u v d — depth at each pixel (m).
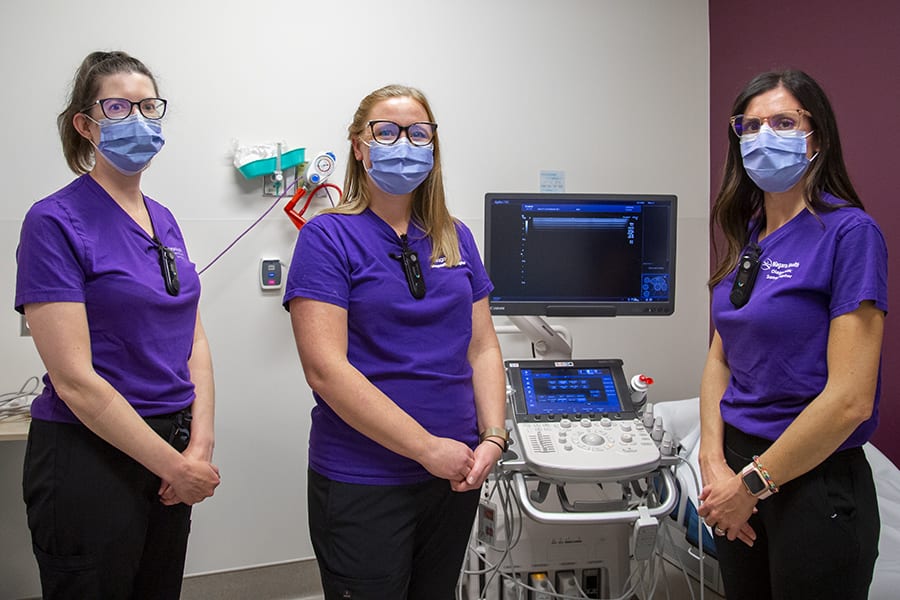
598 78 2.66
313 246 1.22
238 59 2.26
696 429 2.22
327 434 1.26
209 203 2.26
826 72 2.25
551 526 1.82
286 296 1.23
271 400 2.37
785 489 1.23
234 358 2.32
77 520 1.23
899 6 2.00
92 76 1.28
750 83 1.33
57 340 1.19
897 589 1.54
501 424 1.37
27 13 2.06
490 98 2.54
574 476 1.47
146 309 1.28
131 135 1.27
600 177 2.68
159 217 1.45
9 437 1.72
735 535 1.28
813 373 1.20
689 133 2.79
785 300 1.22
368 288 1.23
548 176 2.62
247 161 2.22
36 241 1.20
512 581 1.76
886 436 2.11
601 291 1.89
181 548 1.43
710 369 1.48
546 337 1.95
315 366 1.18
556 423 1.62
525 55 2.57
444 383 1.26
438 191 1.36
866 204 2.15
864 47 2.12
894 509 1.79
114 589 1.28
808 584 1.21
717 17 2.74
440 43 2.47
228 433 2.32
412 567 1.36
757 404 1.28
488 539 1.67
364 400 1.16
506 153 2.57
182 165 2.23
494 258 1.85
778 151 1.25
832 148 1.26
